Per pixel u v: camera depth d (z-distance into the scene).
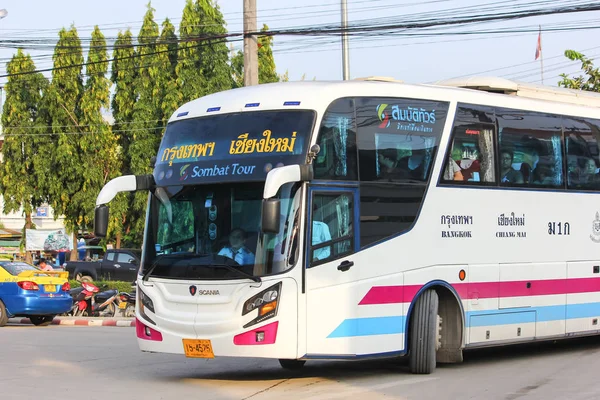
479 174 12.84
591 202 14.63
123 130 40.88
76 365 13.53
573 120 14.59
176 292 10.91
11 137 40.91
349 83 11.47
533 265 13.54
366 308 11.15
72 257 42.41
